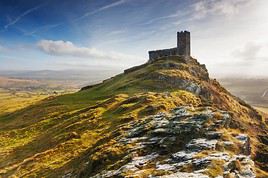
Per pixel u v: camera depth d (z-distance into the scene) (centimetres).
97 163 5778
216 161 4625
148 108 10169
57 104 18025
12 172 8488
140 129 6581
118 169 5103
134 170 4856
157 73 17212
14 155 10444
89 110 13188
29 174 7650
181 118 6462
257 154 8231
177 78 16600
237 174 4481
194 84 16650
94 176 5275
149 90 15625
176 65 18850
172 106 10512
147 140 5953
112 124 9719
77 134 9700
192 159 4794
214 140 5472
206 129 5822
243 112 18162
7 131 14638
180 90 14950
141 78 17812
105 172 5200
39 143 10925
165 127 6169
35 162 8462
